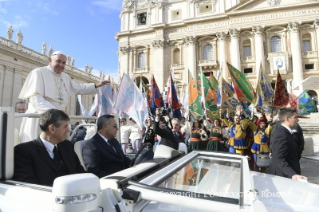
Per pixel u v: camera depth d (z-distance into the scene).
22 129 3.22
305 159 10.28
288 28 32.84
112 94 7.84
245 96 8.52
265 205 1.65
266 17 33.53
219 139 8.27
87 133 6.21
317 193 2.10
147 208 1.56
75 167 2.70
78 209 1.29
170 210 1.57
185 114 13.21
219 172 2.50
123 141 11.22
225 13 34.78
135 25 40.97
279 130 3.51
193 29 36.69
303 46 33.00
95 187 1.39
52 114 2.40
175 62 38.22
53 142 2.46
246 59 34.28
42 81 3.39
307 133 18.98
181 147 3.33
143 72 39.06
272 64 32.47
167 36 38.44
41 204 1.52
